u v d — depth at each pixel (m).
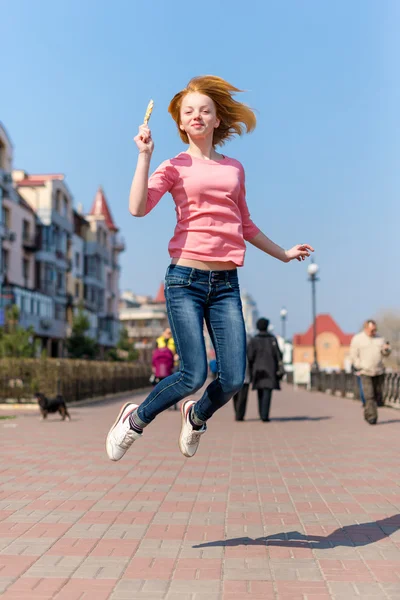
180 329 3.89
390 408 18.77
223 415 16.72
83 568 3.97
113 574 3.86
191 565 4.04
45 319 52.19
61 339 58.50
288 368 51.97
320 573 3.89
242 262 3.98
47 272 55.19
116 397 26.52
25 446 10.11
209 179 3.97
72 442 10.66
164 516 5.39
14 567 3.98
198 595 3.51
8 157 48.53
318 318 128.25
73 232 62.47
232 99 4.14
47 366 19.98
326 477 7.36
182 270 3.93
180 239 3.97
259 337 14.49
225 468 8.00
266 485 6.86
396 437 11.47
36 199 54.81
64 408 15.25
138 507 5.73
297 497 6.22
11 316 31.09
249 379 14.57
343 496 6.28
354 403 22.61
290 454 9.29
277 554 4.28
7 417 15.55
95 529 4.93
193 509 5.66
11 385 20.00
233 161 4.19
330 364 123.62
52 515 5.41
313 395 29.77
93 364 23.89
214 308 3.99
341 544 4.53
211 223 3.95
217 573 3.88
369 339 13.81
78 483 6.92
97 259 69.81
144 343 98.38
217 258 3.92
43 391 19.89
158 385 4.00
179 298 3.92
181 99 4.16
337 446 10.20
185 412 4.15
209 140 4.16
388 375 19.55
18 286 47.25
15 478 7.21
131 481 7.05
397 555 4.27
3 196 46.84
